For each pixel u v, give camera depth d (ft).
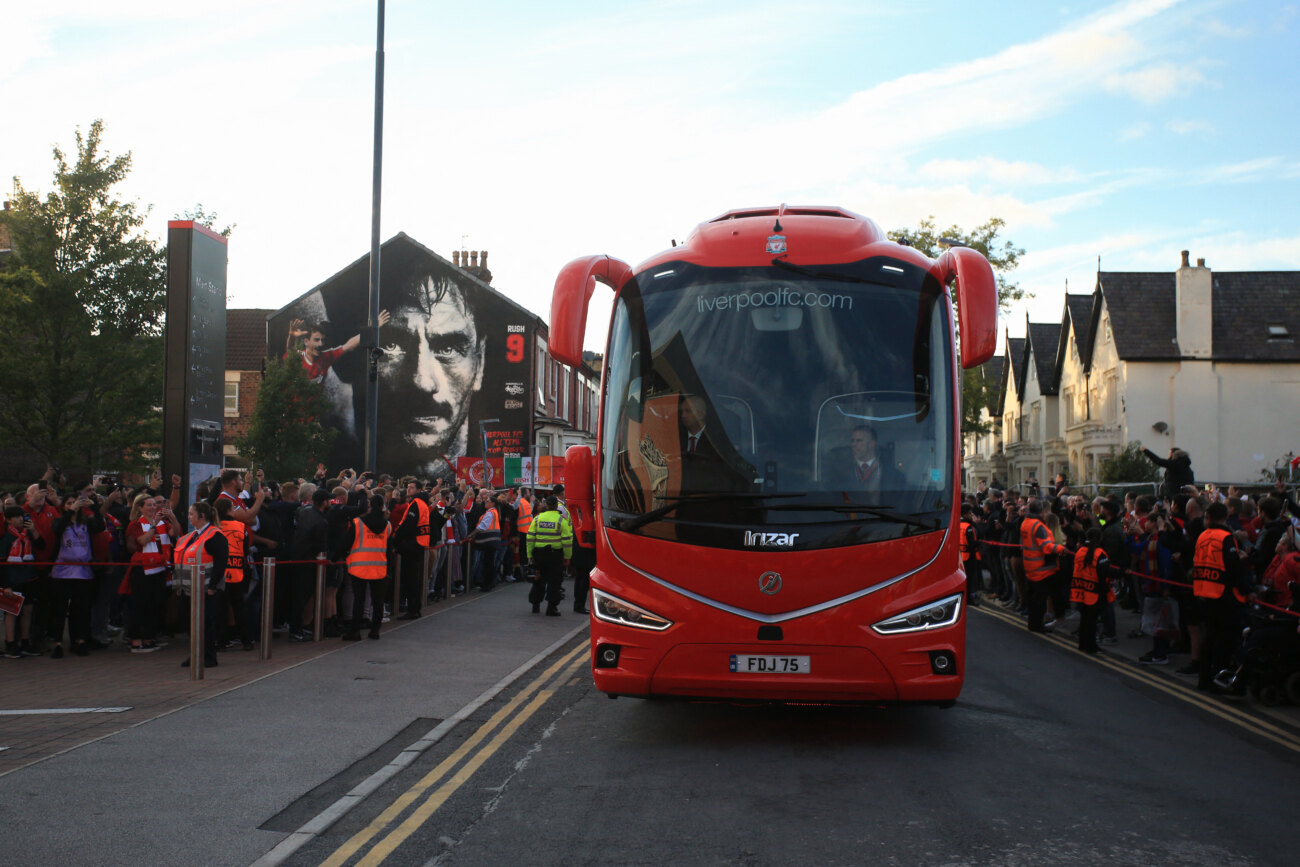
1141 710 29.43
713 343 23.62
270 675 32.68
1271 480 111.45
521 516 72.28
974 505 70.13
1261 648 30.12
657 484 22.95
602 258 25.16
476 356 127.13
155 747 22.72
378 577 41.39
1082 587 41.68
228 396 134.62
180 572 35.55
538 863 15.64
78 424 79.71
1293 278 135.64
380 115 61.62
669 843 16.56
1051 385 165.99
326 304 129.70
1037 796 19.72
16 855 15.71
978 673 35.91
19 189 80.48
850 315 23.62
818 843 16.60
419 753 22.82
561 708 28.32
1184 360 129.18
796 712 27.96
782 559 22.06
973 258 23.52
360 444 127.54
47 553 36.63
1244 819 18.47
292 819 17.76
